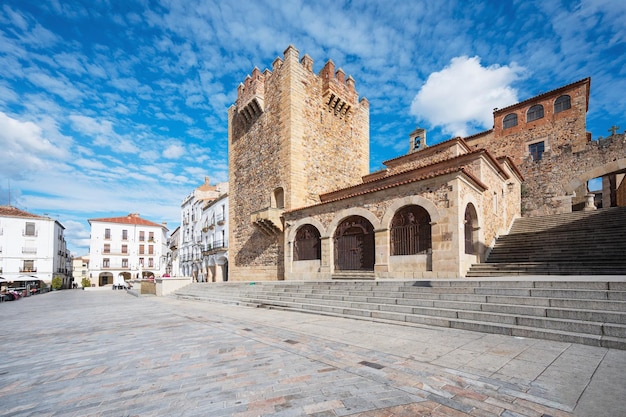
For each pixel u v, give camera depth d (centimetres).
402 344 584
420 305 870
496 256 1488
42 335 811
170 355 560
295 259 2005
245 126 2678
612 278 810
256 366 480
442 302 824
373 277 1486
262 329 775
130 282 4728
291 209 2078
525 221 1980
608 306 607
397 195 1438
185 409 338
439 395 354
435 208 1291
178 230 5447
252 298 1423
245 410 329
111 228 5959
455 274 1200
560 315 632
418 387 379
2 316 1296
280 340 647
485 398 344
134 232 6156
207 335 730
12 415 335
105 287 5166
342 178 2536
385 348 559
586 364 440
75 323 1005
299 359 510
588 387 362
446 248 1238
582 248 1248
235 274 2630
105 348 632
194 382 420
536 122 2483
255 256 2405
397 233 1453
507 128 2639
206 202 4197
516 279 862
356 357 509
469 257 1327
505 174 1889
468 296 817
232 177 2814
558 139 2359
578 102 2295
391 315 835
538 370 424
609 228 1342
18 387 421
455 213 1227
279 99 2297
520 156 2539
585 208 1977
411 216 1477
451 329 702
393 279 1281
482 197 1516
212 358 531
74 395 388
